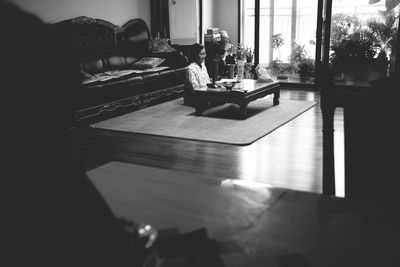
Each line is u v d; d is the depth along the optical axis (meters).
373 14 7.91
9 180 0.47
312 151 4.27
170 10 8.44
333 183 1.52
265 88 6.09
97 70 6.64
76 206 0.50
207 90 5.70
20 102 0.47
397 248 0.84
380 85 1.48
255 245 0.87
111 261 0.52
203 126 5.27
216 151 4.30
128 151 4.35
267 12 9.23
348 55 4.45
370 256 0.82
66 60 0.52
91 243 0.51
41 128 0.49
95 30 6.77
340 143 4.46
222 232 0.93
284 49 9.23
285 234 0.91
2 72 0.46
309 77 8.24
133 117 5.85
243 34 9.29
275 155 4.15
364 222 0.96
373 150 1.49
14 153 0.47
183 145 4.53
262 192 1.15
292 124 5.37
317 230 0.93
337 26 7.24
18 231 0.47
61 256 0.49
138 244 0.61
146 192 1.16
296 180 3.51
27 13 0.49
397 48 5.81
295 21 8.91
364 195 1.52
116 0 7.42
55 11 6.27
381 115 1.45
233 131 5.00
